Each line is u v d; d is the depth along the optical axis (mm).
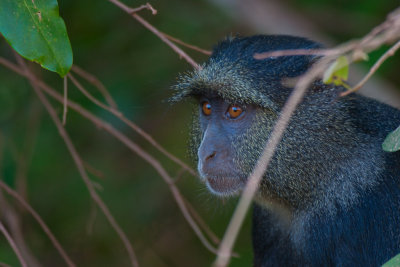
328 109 9016
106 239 14852
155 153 15156
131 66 14656
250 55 9359
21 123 13859
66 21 14078
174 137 14969
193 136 10453
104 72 14500
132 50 14836
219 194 9633
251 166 9312
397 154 9227
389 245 8922
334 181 9164
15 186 13023
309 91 8992
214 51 9898
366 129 9266
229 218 15578
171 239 15453
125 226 15039
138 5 14148
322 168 9156
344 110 9102
